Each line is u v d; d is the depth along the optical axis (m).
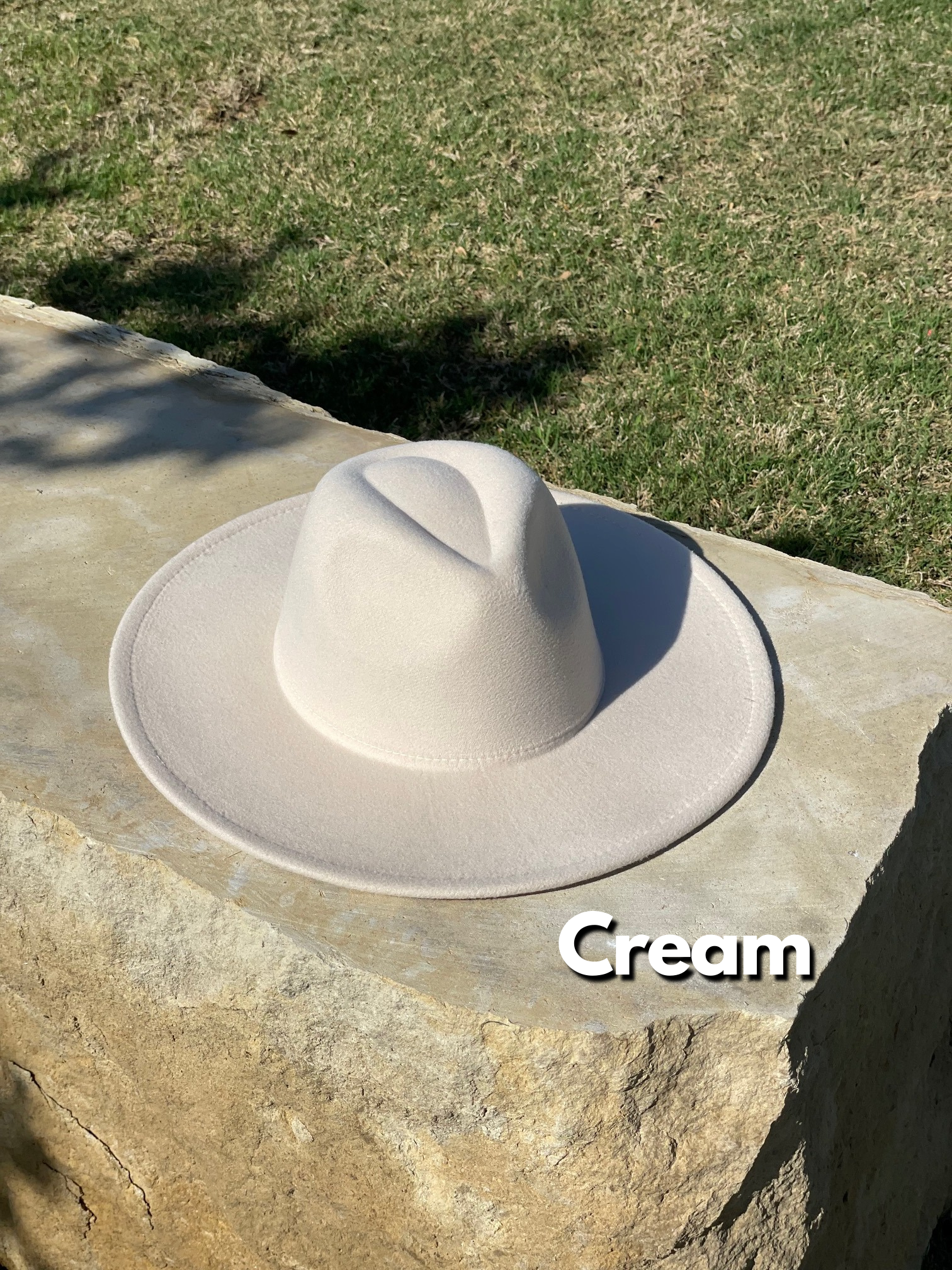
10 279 5.91
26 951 2.58
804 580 3.08
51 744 2.54
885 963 2.51
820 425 4.82
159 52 7.79
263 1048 2.28
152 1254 2.83
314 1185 2.39
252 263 5.98
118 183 6.65
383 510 2.19
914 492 4.49
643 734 2.43
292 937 2.14
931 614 2.96
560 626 2.29
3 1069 2.86
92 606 2.95
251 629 2.65
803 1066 2.13
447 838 2.20
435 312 5.55
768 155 6.64
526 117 7.05
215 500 3.36
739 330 5.38
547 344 5.36
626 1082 2.01
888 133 6.77
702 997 2.05
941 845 2.73
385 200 6.40
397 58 7.68
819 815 2.39
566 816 2.25
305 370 5.25
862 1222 2.72
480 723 2.26
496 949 2.11
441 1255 2.27
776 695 2.69
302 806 2.25
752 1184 2.18
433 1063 2.08
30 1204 3.02
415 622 2.16
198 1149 2.55
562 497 3.22
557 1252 2.16
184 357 4.12
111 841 2.32
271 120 7.15
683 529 3.28
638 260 5.88
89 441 3.64
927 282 5.63
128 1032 2.50
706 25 7.88
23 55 7.88
